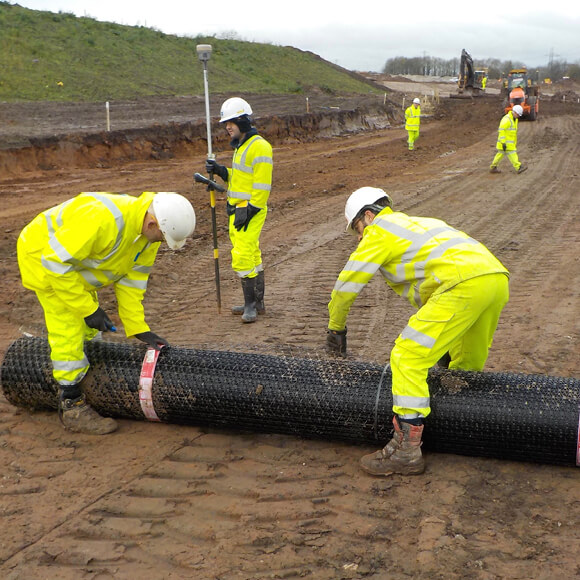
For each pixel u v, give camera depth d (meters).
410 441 3.54
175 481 3.55
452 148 22.31
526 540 3.07
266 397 3.86
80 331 3.93
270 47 45.44
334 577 2.86
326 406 3.79
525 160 18.23
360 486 3.52
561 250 8.51
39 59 25.28
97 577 2.87
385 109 33.94
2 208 11.05
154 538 3.12
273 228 10.06
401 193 13.12
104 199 3.60
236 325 5.92
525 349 5.30
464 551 2.99
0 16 28.02
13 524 3.19
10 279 7.18
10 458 3.78
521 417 3.56
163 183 14.03
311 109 28.61
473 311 3.40
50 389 4.14
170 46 34.75
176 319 6.08
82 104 21.50
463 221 10.41
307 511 3.30
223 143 20.73
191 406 3.97
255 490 3.47
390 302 6.60
